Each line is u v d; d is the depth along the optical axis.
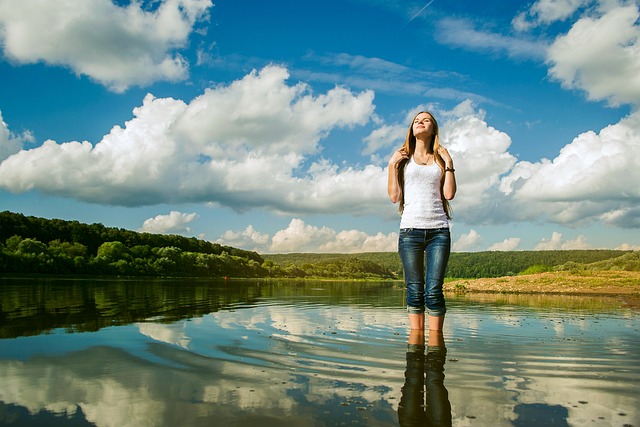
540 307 8.12
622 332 4.41
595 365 2.78
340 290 19.06
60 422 1.66
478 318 5.84
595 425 1.69
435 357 2.97
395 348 3.29
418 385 2.25
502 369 2.63
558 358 2.99
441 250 4.14
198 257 85.38
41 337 3.60
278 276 105.25
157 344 3.31
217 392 2.07
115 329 4.11
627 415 1.82
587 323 5.28
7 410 1.79
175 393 2.04
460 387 2.22
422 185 4.24
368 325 4.73
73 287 17.06
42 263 53.50
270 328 4.35
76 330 4.02
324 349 3.20
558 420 1.75
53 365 2.60
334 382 2.29
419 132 4.26
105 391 2.07
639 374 2.54
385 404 1.93
